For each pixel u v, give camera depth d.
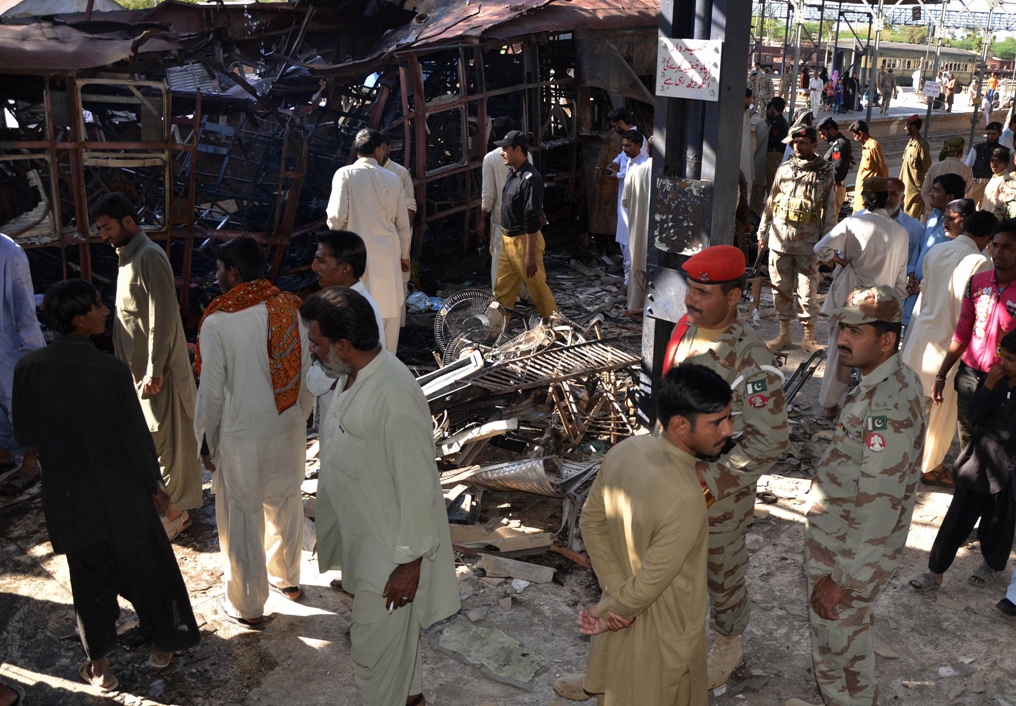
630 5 11.63
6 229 7.18
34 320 5.53
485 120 10.05
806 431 6.45
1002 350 4.00
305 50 11.56
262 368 3.81
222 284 3.86
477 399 5.67
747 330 3.36
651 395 5.35
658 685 2.82
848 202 15.16
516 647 4.03
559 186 11.87
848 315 2.97
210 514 5.36
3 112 7.64
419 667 3.39
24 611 4.35
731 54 4.47
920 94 34.88
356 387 3.06
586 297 9.98
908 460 2.99
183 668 3.92
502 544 4.80
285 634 4.16
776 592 4.54
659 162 4.83
